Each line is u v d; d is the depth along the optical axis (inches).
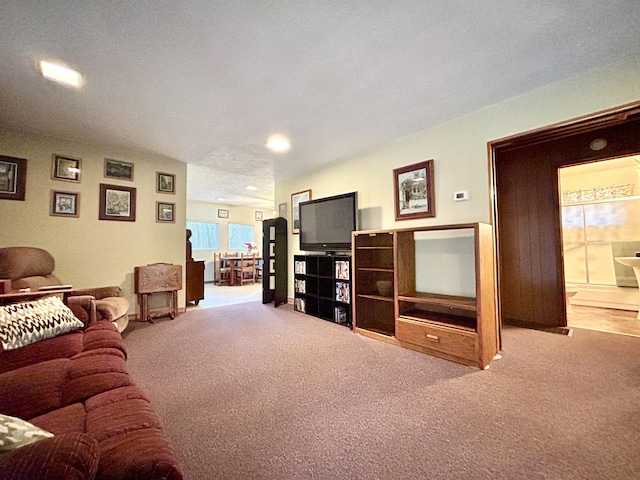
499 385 75.8
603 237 175.5
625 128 113.7
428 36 68.5
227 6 58.8
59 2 57.0
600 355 95.2
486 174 104.5
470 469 47.3
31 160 123.3
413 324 104.6
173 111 105.7
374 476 46.1
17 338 62.4
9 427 25.8
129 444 30.7
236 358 97.0
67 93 92.4
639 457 49.3
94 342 66.2
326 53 74.3
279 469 47.8
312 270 162.4
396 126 120.3
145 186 155.4
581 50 74.4
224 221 347.6
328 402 68.8
